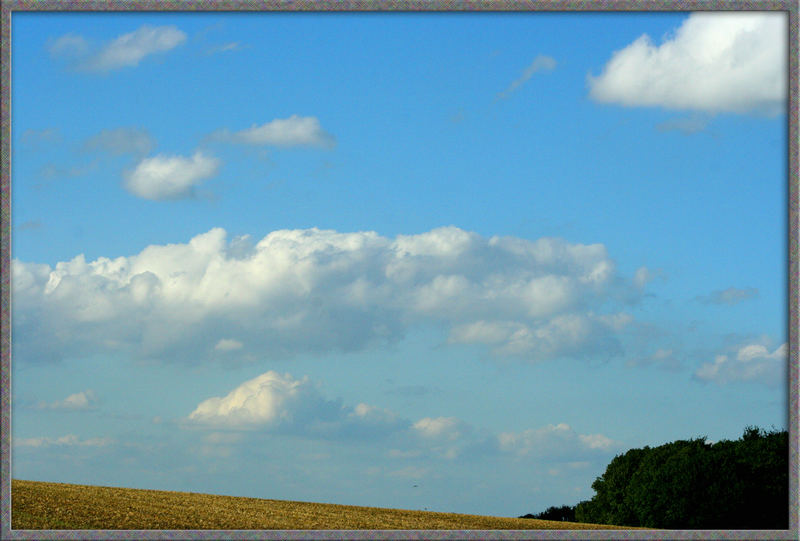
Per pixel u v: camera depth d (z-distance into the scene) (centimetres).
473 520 3741
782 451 4912
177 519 3067
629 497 5284
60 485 3856
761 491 4884
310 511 3750
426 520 3628
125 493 3844
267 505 3894
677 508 4956
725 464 4969
